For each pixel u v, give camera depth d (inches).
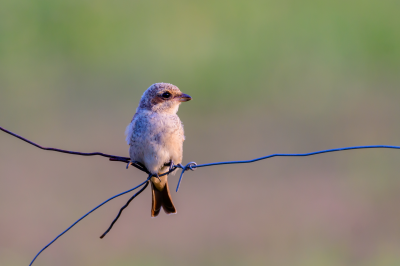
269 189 436.1
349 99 582.2
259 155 491.8
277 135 524.7
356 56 635.5
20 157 464.4
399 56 639.8
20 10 643.5
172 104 285.4
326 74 615.5
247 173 460.4
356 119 550.3
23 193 418.6
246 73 607.2
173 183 436.1
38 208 401.7
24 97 558.3
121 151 480.1
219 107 571.2
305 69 614.9
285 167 473.1
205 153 494.9
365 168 470.3
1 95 559.2
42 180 436.8
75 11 655.8
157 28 654.5
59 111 539.8
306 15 673.6
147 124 278.2
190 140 514.0
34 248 367.6
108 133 506.9
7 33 625.6
